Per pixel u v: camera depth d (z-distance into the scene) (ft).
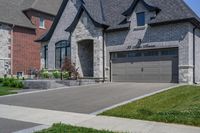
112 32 82.99
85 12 86.22
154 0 79.77
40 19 121.90
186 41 70.79
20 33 112.57
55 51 95.91
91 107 43.11
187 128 30.04
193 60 73.36
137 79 78.69
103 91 59.67
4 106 45.68
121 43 81.05
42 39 99.04
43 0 126.00
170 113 35.50
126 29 79.97
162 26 74.28
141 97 48.24
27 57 114.32
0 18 105.91
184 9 72.28
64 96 55.01
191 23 72.33
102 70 83.30
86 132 27.86
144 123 32.48
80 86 72.43
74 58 88.17
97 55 83.30
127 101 45.62
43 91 64.28
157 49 75.56
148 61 77.00
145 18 77.05
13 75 107.45
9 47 107.96
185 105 39.86
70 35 90.22
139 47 77.61
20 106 45.57
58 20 95.86
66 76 81.41
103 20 85.51
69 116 37.09
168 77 73.56
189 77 70.79
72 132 27.81
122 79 81.46
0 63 104.58
